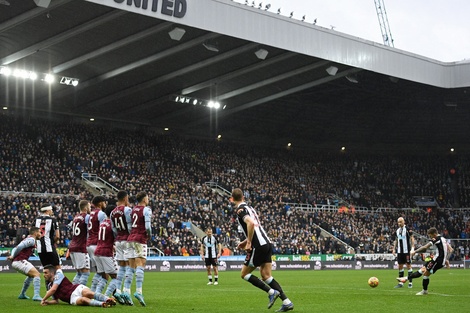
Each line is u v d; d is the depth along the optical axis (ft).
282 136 223.92
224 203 173.99
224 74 157.58
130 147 181.47
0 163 149.38
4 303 49.98
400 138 232.94
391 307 48.75
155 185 169.07
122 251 49.08
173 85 163.53
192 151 196.85
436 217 216.13
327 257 167.63
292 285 84.99
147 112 184.44
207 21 127.44
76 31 121.60
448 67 179.11
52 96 160.56
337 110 211.41
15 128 162.61
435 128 226.17
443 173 231.09
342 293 66.13
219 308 47.55
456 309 47.09
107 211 51.55
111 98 165.17
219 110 186.39
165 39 133.49
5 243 125.29
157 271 135.44
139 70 150.51
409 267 75.51
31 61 137.49
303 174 215.92
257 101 180.55
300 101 200.34
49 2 105.29
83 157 167.12
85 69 144.97
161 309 45.80
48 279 49.44
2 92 158.30
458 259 197.77
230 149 208.74
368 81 182.80
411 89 190.60
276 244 164.14
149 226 48.19
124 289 48.37
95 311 42.93
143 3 116.47
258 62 152.56
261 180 201.46
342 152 234.99
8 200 137.28
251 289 74.13
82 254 52.16
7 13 112.27
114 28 125.29
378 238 191.42
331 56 151.43
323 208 197.57
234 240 156.46
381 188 224.33
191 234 151.53
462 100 200.23
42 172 152.87
